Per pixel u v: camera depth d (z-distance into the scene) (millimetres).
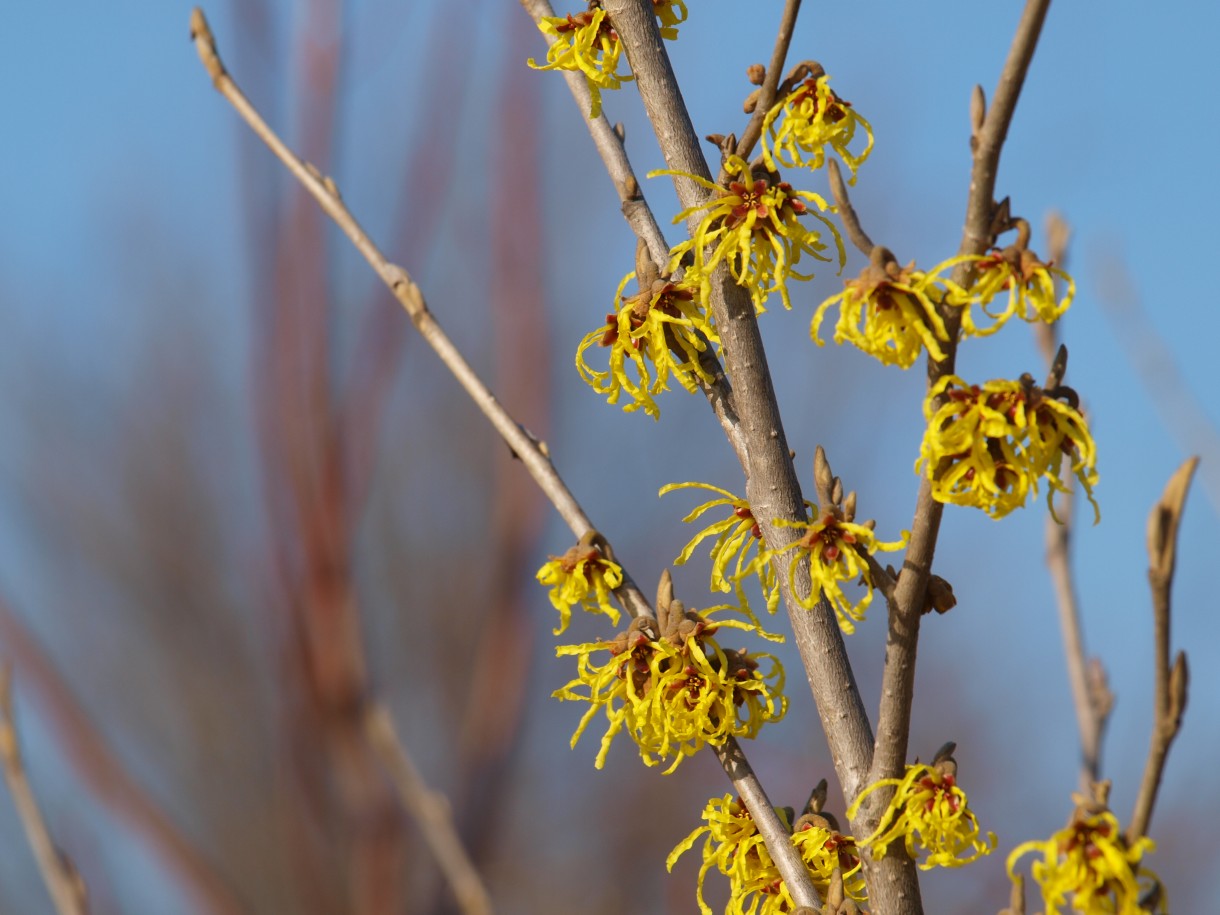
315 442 1413
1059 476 1227
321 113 1431
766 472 1281
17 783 1329
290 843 1412
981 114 1225
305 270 1421
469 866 1363
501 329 1498
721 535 1297
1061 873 1204
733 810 1283
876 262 1227
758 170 1272
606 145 1331
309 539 1404
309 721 1407
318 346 1418
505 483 1490
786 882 1271
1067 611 1371
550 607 2678
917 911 1253
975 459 1221
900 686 1250
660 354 1280
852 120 1269
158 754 3014
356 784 1403
